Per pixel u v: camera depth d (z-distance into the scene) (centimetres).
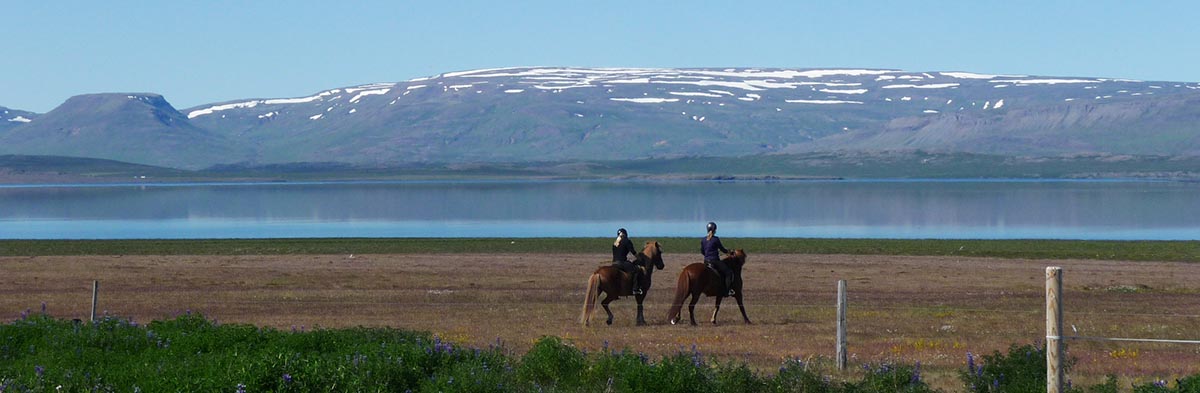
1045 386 1594
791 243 7356
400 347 1827
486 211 15588
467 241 7550
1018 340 2478
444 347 1861
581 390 1689
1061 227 11056
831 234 9875
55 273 4703
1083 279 4628
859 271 5041
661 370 1662
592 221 12606
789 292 3928
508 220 12912
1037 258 6081
